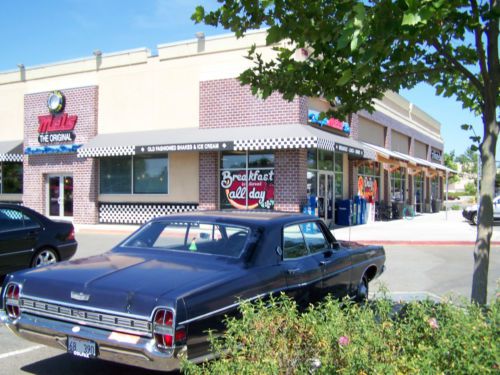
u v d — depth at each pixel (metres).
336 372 2.84
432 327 3.11
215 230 5.21
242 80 5.04
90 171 20.92
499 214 23.80
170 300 3.82
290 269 5.07
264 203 17.64
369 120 24.61
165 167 19.73
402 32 3.46
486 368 2.64
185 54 19.22
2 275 9.32
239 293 4.33
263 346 3.04
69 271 4.61
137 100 20.20
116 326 3.97
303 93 4.92
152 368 3.82
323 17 4.21
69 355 5.45
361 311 3.63
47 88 22.16
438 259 12.40
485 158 4.20
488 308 3.81
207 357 3.96
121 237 17.00
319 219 6.12
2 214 8.95
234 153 18.23
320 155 19.14
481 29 4.18
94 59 21.08
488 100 4.19
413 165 26.83
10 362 5.24
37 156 22.34
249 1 4.54
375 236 16.77
